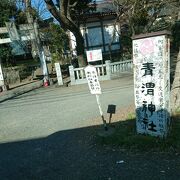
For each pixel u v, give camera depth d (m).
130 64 10.68
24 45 14.30
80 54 11.42
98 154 3.86
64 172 3.51
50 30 13.98
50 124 5.69
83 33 16.72
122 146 3.94
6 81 11.40
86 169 3.51
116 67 10.35
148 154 3.66
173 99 4.78
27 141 4.82
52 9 9.93
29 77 12.59
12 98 9.00
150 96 3.93
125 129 4.37
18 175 3.59
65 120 5.82
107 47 16.94
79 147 4.20
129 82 9.20
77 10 14.21
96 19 16.69
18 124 6.02
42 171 3.61
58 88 9.69
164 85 3.78
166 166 3.34
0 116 6.94
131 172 3.30
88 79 4.41
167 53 3.82
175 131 4.03
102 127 4.80
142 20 12.84
